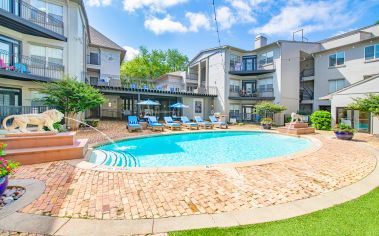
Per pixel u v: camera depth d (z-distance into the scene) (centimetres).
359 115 1552
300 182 488
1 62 1193
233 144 1253
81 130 1392
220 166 604
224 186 457
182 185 459
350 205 362
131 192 417
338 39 2234
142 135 1309
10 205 349
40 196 387
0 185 354
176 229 289
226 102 2517
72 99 1290
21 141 637
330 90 2214
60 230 282
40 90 1292
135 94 2175
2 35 1319
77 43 1652
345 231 280
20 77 1289
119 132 1402
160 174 530
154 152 1005
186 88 2931
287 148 1144
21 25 1286
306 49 2391
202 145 1212
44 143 665
